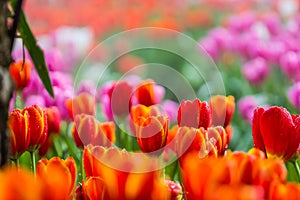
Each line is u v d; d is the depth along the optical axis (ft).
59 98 8.91
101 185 4.59
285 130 5.65
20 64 7.40
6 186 4.10
